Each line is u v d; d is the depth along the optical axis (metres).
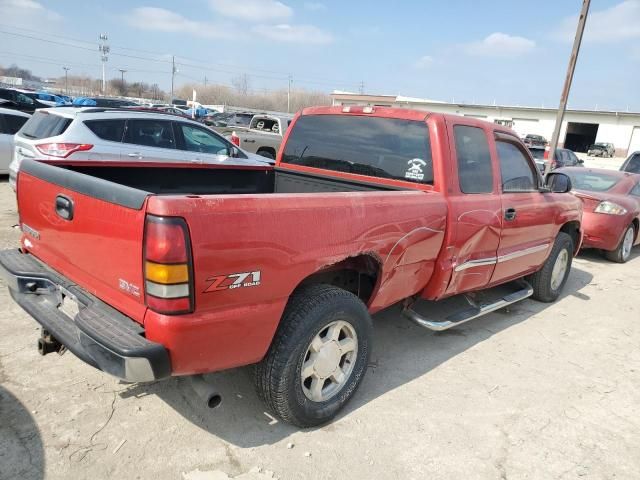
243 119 24.69
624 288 6.81
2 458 2.56
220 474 2.60
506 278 4.81
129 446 2.74
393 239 3.21
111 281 2.49
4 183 10.39
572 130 58.56
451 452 2.95
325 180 4.37
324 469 2.71
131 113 7.65
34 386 3.21
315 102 105.69
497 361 4.20
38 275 3.00
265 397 2.85
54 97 28.53
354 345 3.17
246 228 2.40
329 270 3.23
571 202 5.62
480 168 4.07
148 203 2.20
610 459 3.01
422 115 3.81
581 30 12.95
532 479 2.78
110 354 2.27
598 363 4.33
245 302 2.48
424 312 5.01
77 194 2.64
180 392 3.29
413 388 3.63
